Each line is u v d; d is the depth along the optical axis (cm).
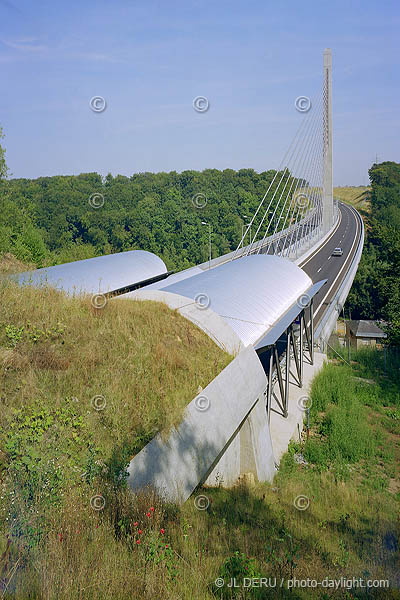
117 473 704
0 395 787
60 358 927
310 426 1638
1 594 428
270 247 5888
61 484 645
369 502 1101
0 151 2545
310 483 1190
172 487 794
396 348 2738
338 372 2156
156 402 888
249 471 1127
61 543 520
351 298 5372
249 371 1123
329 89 7275
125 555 536
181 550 621
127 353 1012
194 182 8425
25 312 1050
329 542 823
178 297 1255
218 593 533
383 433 1625
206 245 6994
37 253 3275
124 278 2197
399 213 9425
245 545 707
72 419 789
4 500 578
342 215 11006
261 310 1559
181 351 1072
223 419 967
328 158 7450
